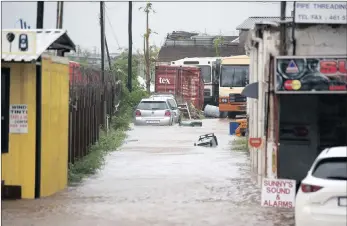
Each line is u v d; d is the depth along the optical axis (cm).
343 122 2395
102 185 2556
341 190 1435
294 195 1939
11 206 2059
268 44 2344
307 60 2166
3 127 2169
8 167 2177
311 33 2292
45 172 2245
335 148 1620
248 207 2083
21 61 2080
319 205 1454
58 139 2397
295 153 2403
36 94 2166
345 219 1424
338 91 2156
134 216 1930
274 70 2195
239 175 2856
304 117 2406
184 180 2700
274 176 2241
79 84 3134
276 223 1833
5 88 2158
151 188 2483
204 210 2033
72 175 2689
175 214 1966
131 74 8088
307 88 2172
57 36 2172
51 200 2180
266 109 2403
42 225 1786
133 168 3089
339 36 2281
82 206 2081
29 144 2173
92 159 3058
